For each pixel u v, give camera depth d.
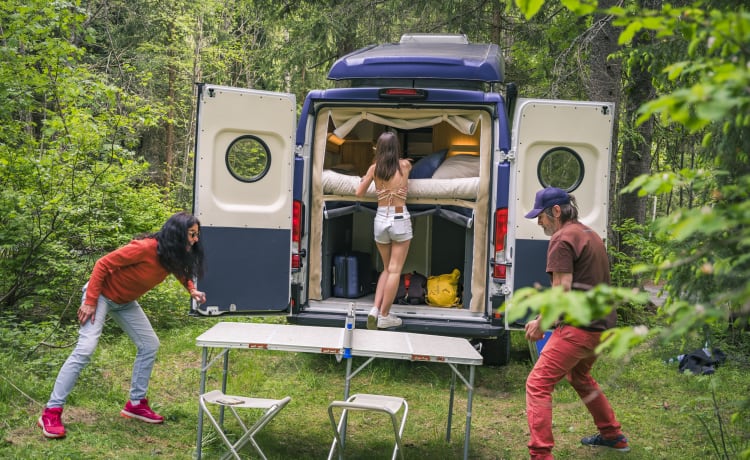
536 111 5.65
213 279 5.73
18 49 7.24
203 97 5.63
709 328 3.75
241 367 6.61
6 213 6.86
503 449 4.95
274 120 5.80
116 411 5.04
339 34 12.87
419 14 12.77
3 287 7.35
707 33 1.94
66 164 7.49
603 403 4.80
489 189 5.83
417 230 6.93
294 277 6.00
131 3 16.95
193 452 4.51
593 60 9.28
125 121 7.80
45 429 4.39
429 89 5.82
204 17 21.00
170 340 7.41
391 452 4.78
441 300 6.35
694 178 2.31
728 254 2.85
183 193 18.30
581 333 4.17
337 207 6.24
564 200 4.43
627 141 11.05
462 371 6.83
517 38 12.63
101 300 4.64
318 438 5.01
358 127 7.22
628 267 9.07
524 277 5.72
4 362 5.46
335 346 4.27
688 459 4.71
